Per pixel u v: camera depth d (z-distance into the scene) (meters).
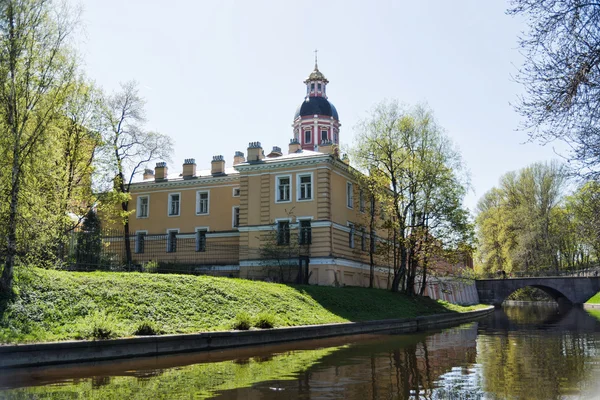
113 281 21.61
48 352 14.40
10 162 18.62
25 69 18.80
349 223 44.78
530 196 72.19
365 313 32.00
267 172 43.00
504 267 76.06
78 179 30.41
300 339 23.08
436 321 37.47
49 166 20.33
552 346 20.80
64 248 25.39
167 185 50.97
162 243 49.75
